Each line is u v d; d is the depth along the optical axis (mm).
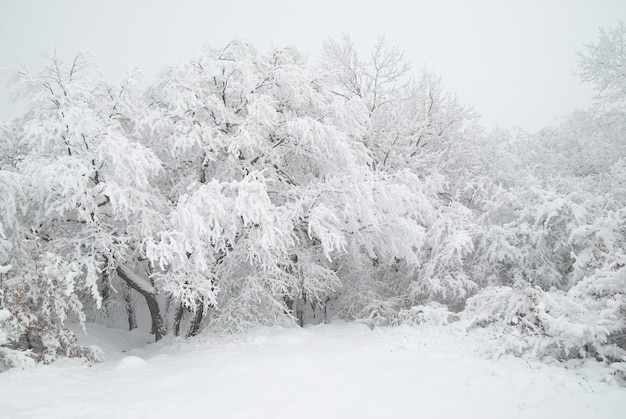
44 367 6398
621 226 7945
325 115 11070
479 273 11164
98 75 9422
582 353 5434
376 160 14125
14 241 7707
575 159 15555
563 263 11047
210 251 9578
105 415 4570
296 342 7906
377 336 8195
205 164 10484
